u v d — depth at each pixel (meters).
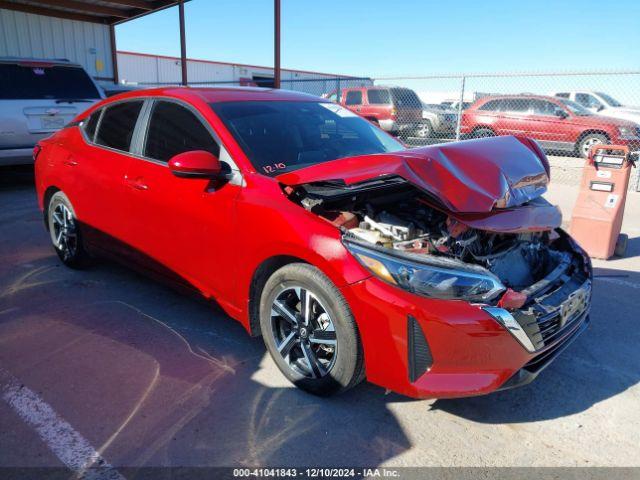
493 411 2.76
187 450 2.41
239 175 3.03
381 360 2.46
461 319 2.31
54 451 2.39
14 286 4.30
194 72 28.86
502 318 2.34
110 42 15.15
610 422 2.69
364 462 2.36
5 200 7.68
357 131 3.86
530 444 2.51
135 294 4.16
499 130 14.00
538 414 2.75
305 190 2.82
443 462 2.37
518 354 2.40
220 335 3.51
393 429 2.59
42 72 7.91
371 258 2.43
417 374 2.42
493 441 2.52
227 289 3.15
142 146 3.72
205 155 2.95
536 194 3.01
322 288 2.58
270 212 2.78
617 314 3.98
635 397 2.91
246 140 3.21
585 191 5.39
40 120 7.68
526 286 2.85
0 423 2.57
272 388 2.90
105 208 3.98
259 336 3.50
